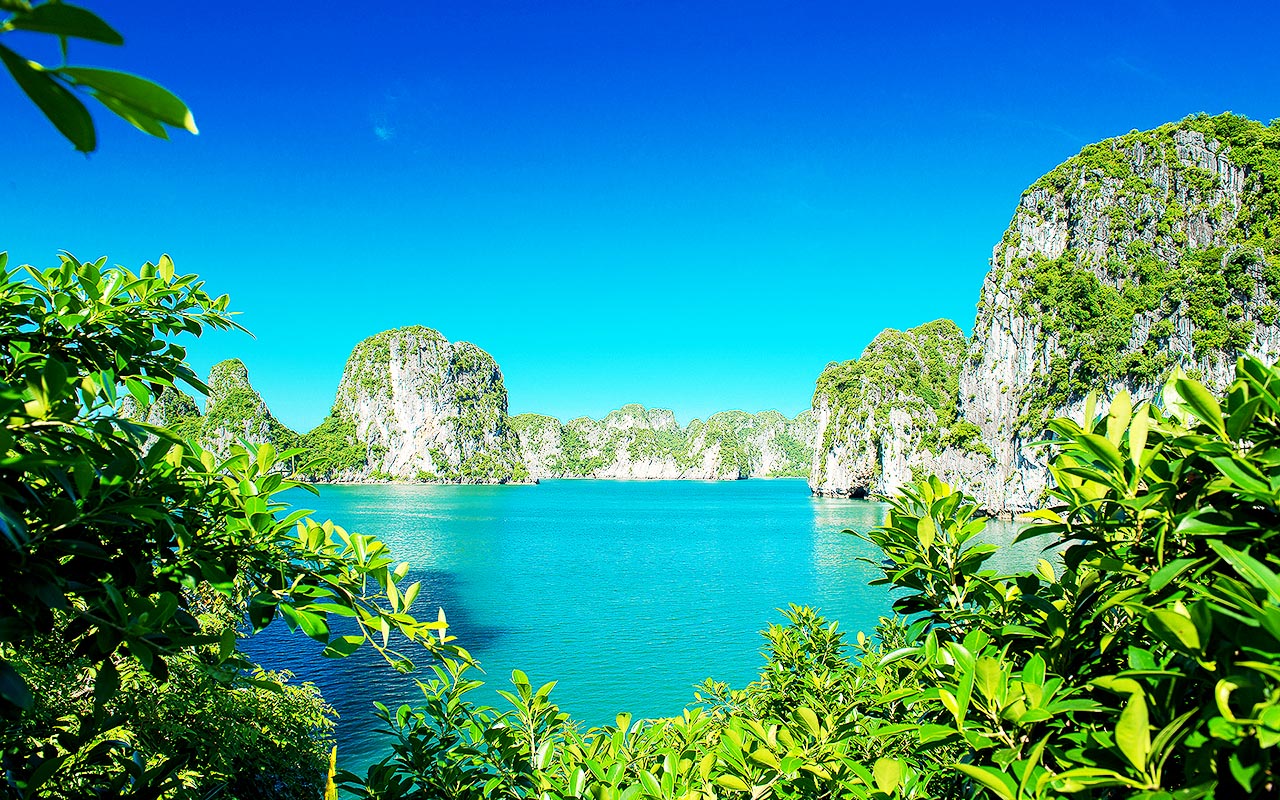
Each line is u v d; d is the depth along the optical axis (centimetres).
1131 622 185
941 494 261
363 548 276
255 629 235
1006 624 236
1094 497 207
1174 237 9025
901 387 13712
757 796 304
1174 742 140
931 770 257
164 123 75
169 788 311
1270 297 7812
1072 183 10188
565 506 13262
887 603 4341
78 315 246
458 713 411
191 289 306
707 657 3191
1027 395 9256
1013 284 10012
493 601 4466
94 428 186
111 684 185
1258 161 8806
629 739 440
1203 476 174
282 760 979
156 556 239
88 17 65
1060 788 149
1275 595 132
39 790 260
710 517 10788
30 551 179
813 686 593
